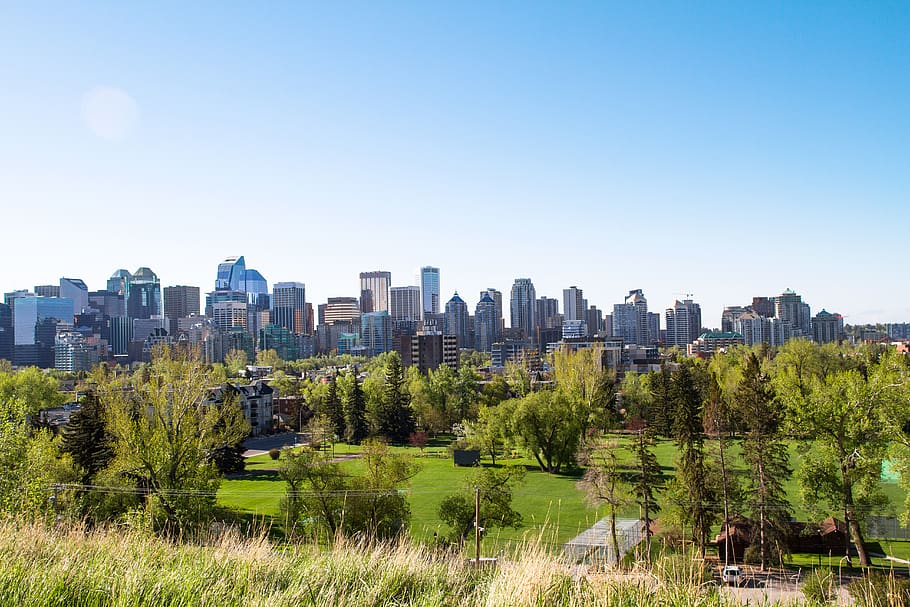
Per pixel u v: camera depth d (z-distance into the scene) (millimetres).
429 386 119000
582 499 56469
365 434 103625
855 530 38188
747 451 42250
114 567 8633
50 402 95375
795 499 53469
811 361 112875
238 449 72438
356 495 38625
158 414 38938
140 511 33688
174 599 7379
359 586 8508
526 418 74438
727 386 98500
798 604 8133
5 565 8023
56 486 34156
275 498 58156
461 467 78625
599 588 7863
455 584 8781
